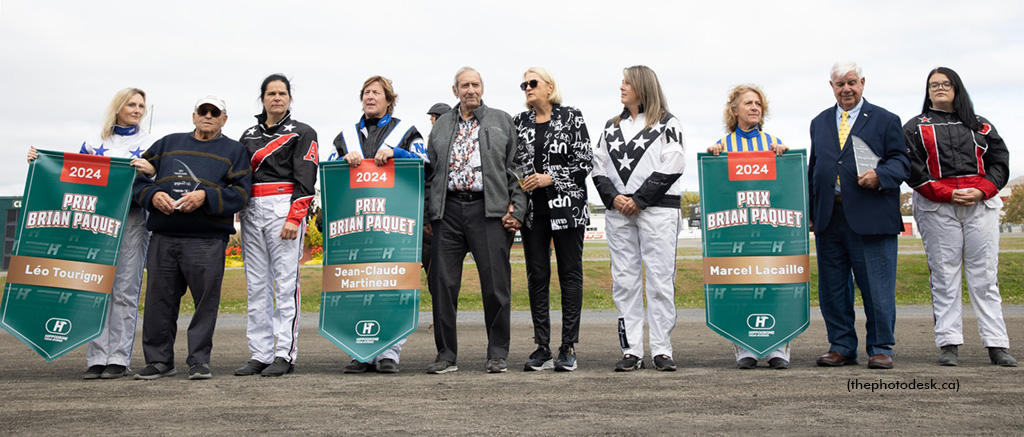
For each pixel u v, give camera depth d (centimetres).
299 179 527
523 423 341
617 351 670
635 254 536
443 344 529
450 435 318
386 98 562
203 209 502
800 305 532
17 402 403
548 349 538
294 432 327
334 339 528
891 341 516
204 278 503
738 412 361
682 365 553
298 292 536
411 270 532
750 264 541
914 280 1683
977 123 555
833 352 538
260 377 499
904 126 570
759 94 564
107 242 516
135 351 699
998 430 319
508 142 531
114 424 346
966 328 865
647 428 329
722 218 549
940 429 322
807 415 353
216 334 901
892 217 520
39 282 510
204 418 357
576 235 533
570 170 532
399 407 381
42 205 517
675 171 518
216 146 519
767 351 527
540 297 541
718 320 542
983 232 540
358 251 536
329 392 429
